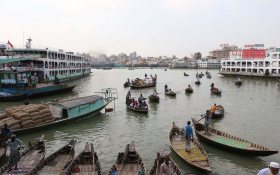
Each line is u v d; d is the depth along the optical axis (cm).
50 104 3506
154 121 3791
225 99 5975
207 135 2714
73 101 3709
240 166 2220
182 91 7519
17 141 1942
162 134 3150
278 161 2308
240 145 2453
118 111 4409
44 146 2289
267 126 3562
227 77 13325
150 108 4791
